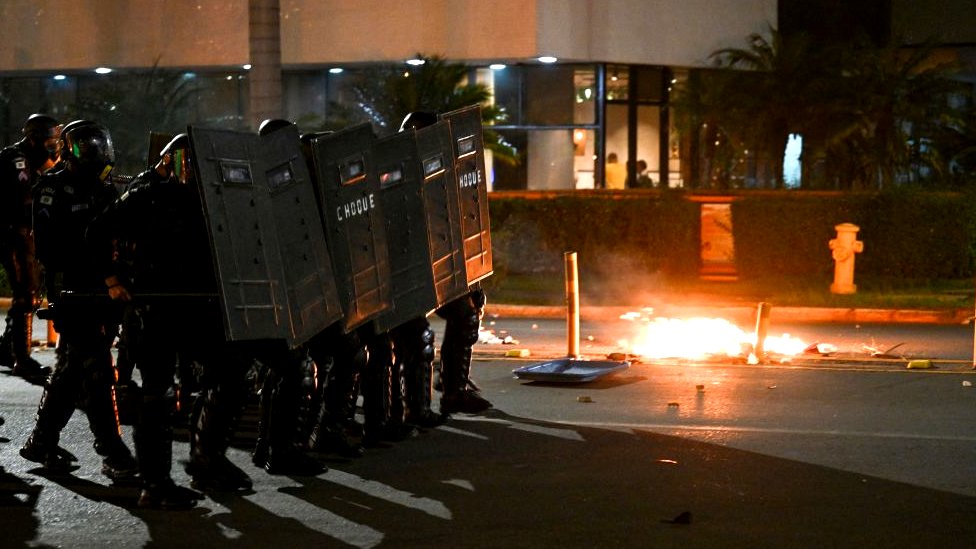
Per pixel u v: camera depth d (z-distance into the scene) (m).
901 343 13.98
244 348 7.32
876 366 12.44
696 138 29.61
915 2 32.66
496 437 9.05
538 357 12.98
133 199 6.98
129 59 29.05
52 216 7.50
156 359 7.07
